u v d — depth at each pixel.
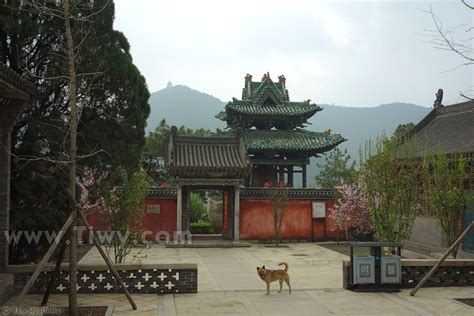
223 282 15.16
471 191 18.62
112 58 17.28
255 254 23.06
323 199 29.27
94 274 12.52
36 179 15.23
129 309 10.87
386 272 13.15
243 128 36.47
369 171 16.75
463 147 21.39
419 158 21.45
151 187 27.88
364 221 24.73
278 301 11.94
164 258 21.41
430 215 22.70
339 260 20.83
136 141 18.83
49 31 16.09
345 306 11.39
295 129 37.38
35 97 13.49
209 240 27.72
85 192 18.30
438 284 13.72
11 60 15.95
